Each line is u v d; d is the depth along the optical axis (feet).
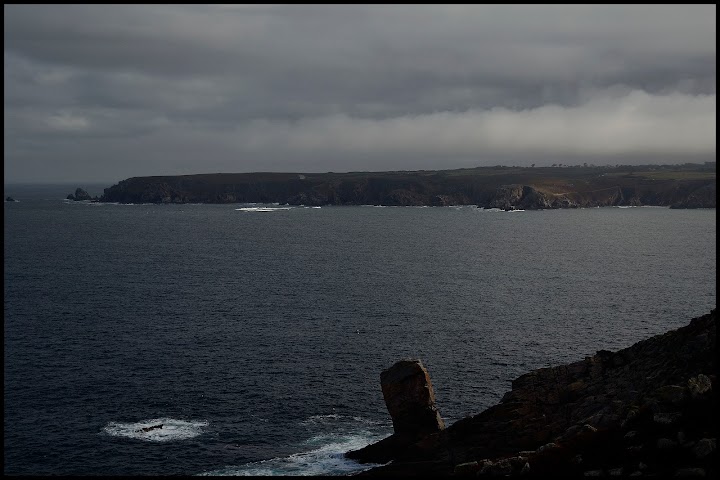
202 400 244.22
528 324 360.48
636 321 367.25
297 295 447.83
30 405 236.43
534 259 651.66
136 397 246.06
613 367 180.96
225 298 434.30
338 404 241.35
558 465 136.67
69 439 210.18
